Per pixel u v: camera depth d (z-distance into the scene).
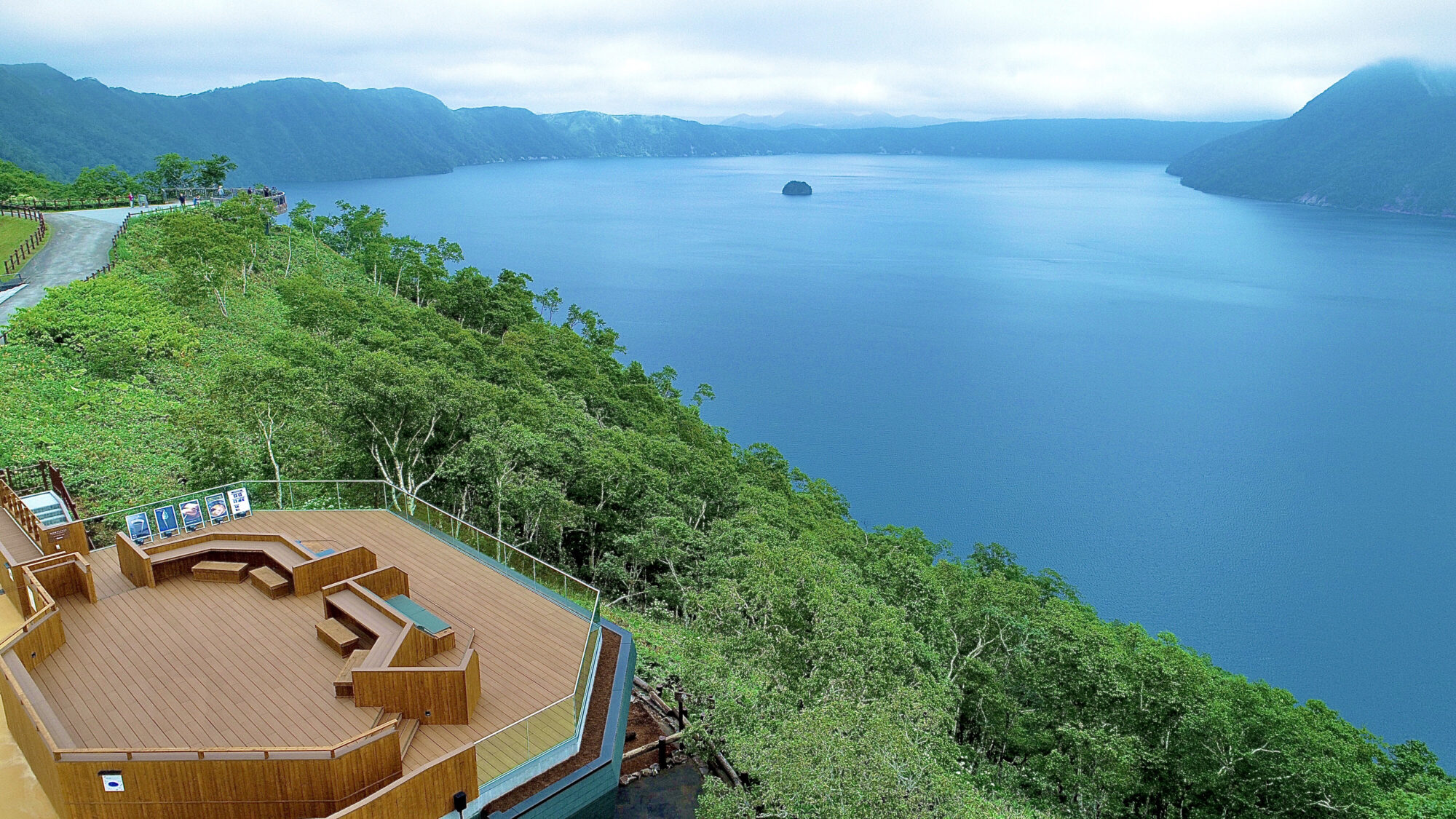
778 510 55.75
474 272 104.81
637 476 47.78
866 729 19.22
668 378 118.25
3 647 17.77
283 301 71.56
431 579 24.92
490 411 43.25
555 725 18.70
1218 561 152.00
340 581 22.25
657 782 21.30
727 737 20.77
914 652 31.12
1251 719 30.86
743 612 29.23
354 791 15.39
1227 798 30.19
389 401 37.66
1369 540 161.75
